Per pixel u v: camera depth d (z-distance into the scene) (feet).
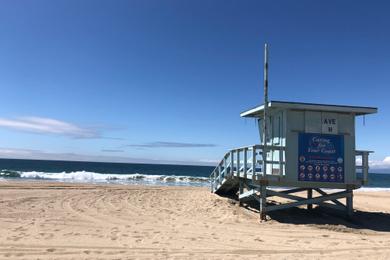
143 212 49.65
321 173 46.75
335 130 47.62
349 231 41.63
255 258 28.55
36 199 58.80
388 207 63.31
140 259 27.37
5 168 272.72
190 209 52.26
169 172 322.96
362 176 48.37
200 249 30.96
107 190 75.87
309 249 32.09
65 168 310.45
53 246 30.53
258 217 47.14
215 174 66.23
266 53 47.39
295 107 45.96
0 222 39.83
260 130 55.67
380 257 29.81
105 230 37.68
